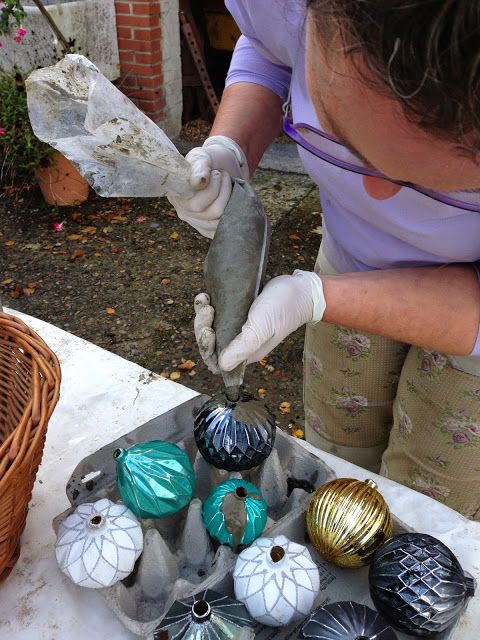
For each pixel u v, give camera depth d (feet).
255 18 2.32
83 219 9.54
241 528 2.31
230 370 2.12
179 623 1.95
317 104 1.81
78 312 7.66
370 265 3.00
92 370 3.48
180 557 2.48
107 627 2.24
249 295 2.10
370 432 3.81
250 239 2.07
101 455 2.67
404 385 3.23
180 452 2.49
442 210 2.20
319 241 8.96
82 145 2.01
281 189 10.28
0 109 8.73
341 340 3.39
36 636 2.23
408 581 2.06
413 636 2.13
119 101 1.99
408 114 1.33
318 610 2.08
